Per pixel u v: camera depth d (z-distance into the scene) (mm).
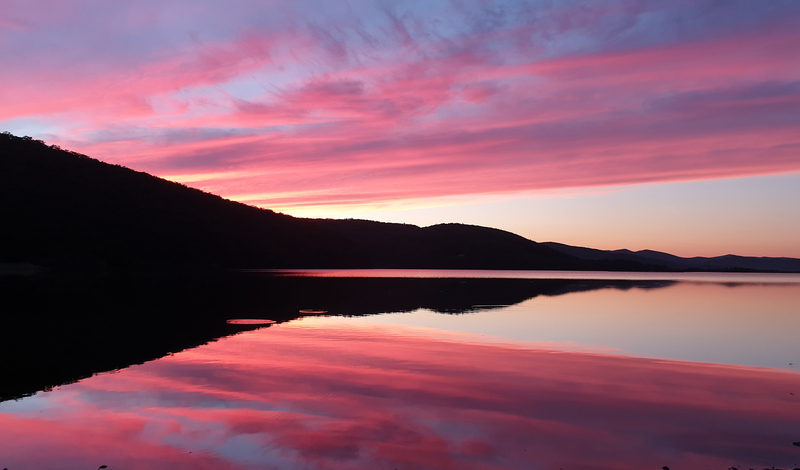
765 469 6141
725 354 13805
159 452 6492
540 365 11852
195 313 21766
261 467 6078
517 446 6770
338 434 7137
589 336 16812
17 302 24875
